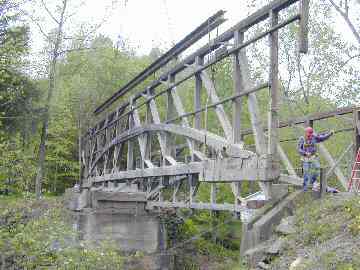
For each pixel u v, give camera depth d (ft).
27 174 51.03
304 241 26.00
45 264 31.68
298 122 50.93
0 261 30.12
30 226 33.71
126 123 65.21
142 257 55.83
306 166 33.42
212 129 79.92
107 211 57.00
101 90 98.12
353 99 80.64
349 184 38.83
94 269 33.76
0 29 55.06
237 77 34.45
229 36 35.73
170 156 46.32
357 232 23.98
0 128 73.05
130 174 55.42
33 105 74.59
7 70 54.85
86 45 82.02
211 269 61.77
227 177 33.63
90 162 79.46
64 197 62.95
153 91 52.65
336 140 73.97
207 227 76.89
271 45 30.68
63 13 69.36
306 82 85.87
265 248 27.55
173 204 49.16
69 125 96.73
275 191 32.12
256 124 31.76
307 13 28.66
